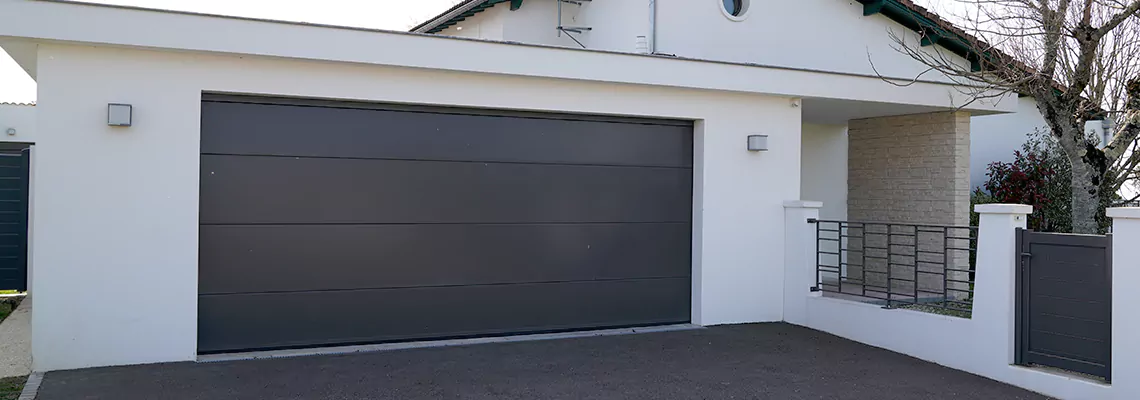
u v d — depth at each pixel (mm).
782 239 9867
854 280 11828
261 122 7516
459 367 7234
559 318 8828
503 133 8500
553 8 13531
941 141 10852
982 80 8945
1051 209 12664
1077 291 6598
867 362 7797
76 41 6598
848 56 12633
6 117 15016
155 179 7047
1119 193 11867
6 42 6656
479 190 8398
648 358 7766
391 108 7992
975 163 13477
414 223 8125
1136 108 8789
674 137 9414
